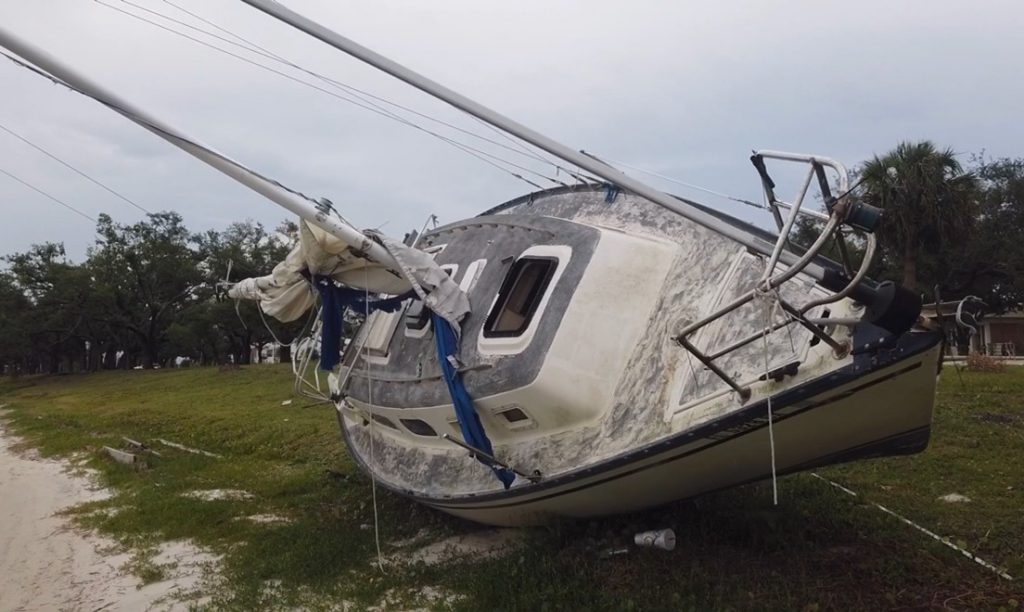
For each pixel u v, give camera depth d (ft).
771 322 18.74
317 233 25.21
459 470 29.04
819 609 19.67
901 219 74.69
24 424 96.58
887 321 16.43
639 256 25.00
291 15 18.86
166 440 67.41
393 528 32.07
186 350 189.06
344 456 49.11
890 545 24.12
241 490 43.93
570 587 21.83
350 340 35.40
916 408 18.63
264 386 99.60
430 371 28.96
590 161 18.53
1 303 189.26
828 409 18.51
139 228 184.03
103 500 44.80
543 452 24.71
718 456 20.83
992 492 29.19
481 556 26.96
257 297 31.07
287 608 24.26
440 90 19.12
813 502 28.50
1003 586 20.72
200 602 26.03
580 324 24.38
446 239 33.94
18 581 30.83
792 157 18.22
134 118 21.20
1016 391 48.19
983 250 108.06
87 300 179.11
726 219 24.27
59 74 19.93
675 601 20.38
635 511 24.97
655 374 22.70
